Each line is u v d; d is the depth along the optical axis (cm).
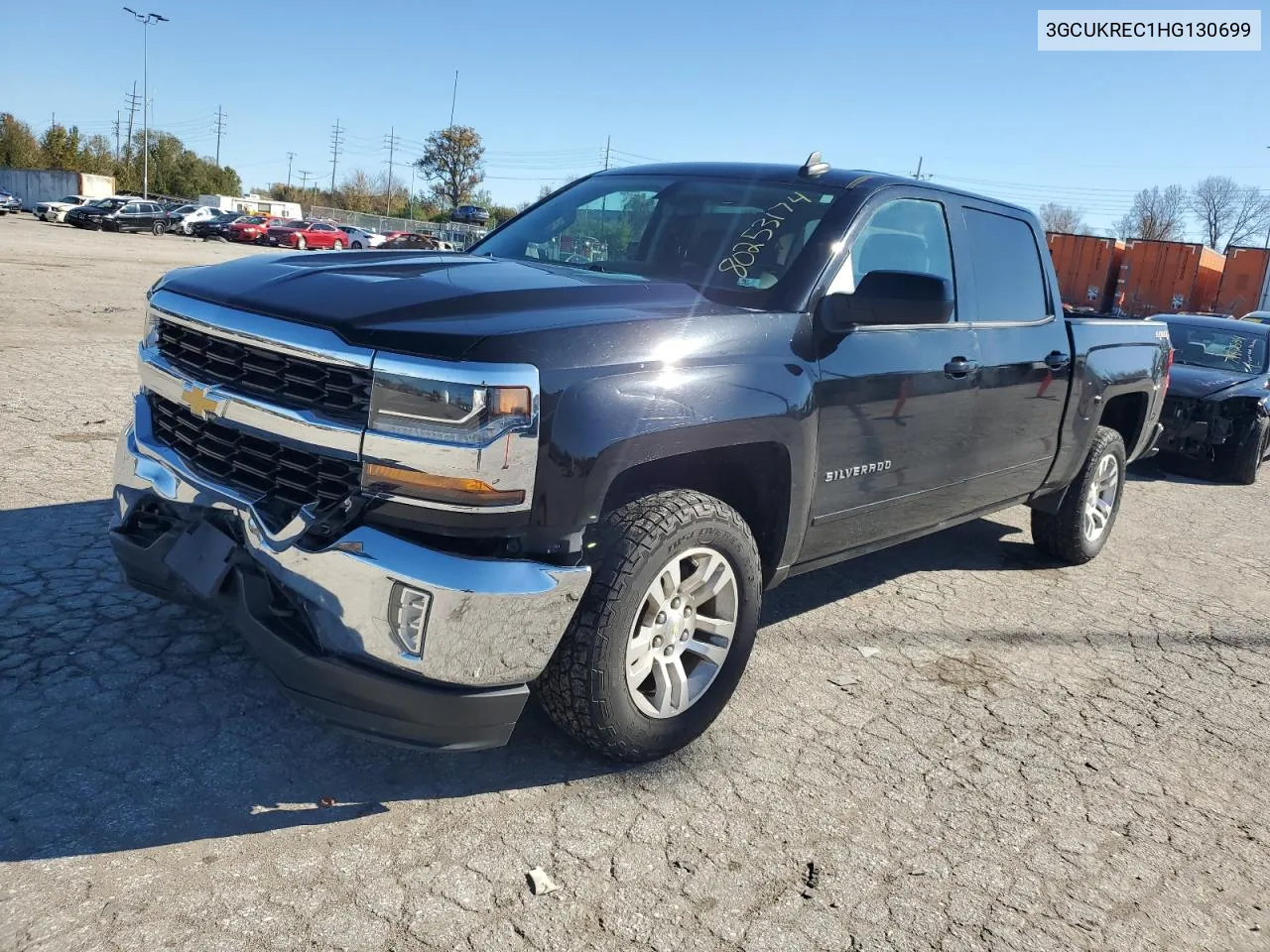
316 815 268
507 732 267
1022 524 679
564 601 263
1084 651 454
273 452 273
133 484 306
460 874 251
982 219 446
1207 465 1015
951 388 401
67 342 1009
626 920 242
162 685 323
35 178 6656
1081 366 501
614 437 265
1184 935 262
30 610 365
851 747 340
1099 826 309
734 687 325
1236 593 571
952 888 270
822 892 262
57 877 233
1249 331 1029
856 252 363
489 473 248
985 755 345
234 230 4431
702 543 297
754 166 413
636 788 298
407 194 11094
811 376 330
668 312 301
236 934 222
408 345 250
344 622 250
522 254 405
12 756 278
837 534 370
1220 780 346
